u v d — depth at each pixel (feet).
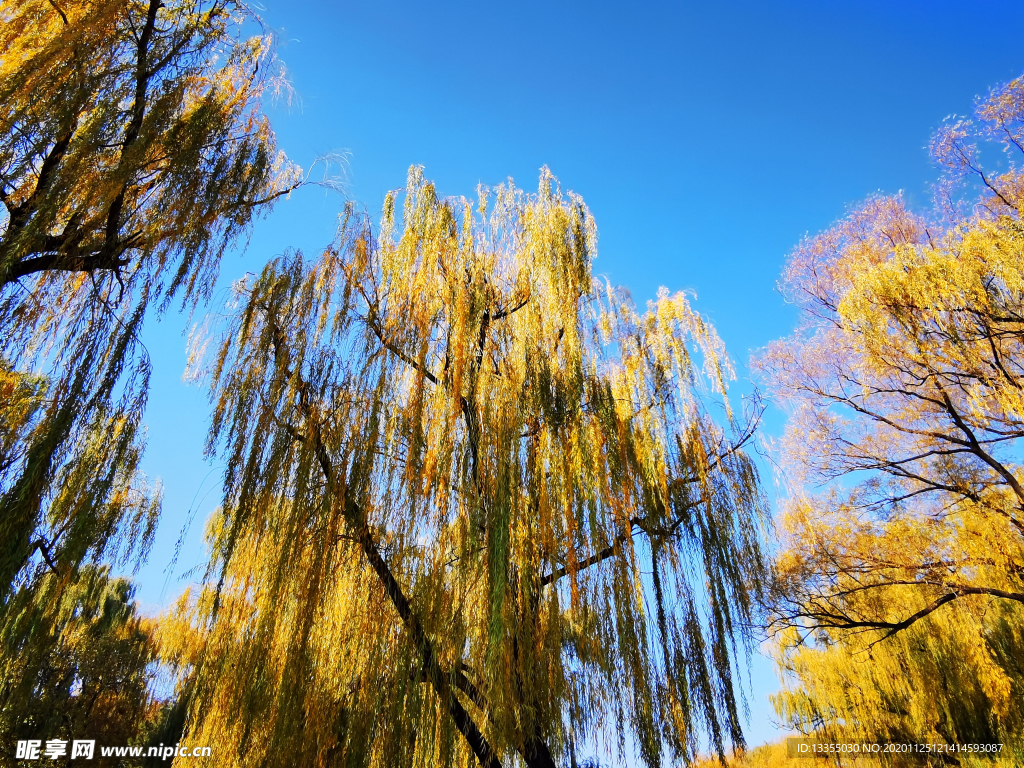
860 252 37.68
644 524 21.25
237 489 18.33
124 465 14.03
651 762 17.22
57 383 13.26
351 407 19.90
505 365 21.66
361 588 18.34
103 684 37.01
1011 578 31.83
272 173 20.66
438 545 18.42
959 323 29.89
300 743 15.89
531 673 17.02
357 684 17.16
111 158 15.23
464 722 17.34
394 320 21.80
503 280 24.57
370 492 18.81
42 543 12.79
